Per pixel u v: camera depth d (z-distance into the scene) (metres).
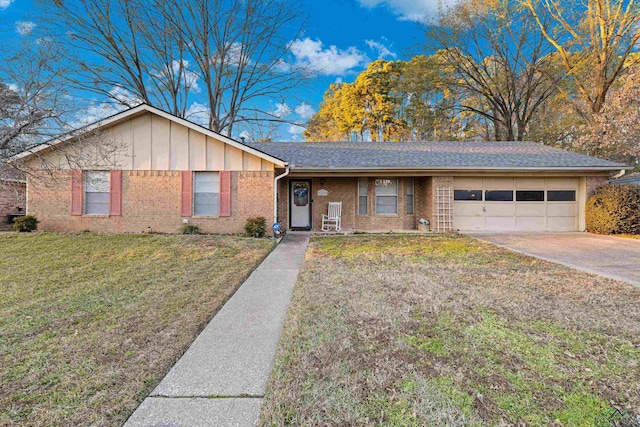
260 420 1.89
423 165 10.46
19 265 5.79
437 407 1.97
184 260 6.29
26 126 7.16
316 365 2.45
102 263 5.98
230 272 5.48
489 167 10.39
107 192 9.55
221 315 3.62
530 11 18.91
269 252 7.42
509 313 3.49
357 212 11.80
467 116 24.33
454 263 6.09
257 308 3.86
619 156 16.02
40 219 9.41
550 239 9.21
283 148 12.79
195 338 3.01
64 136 7.83
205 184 9.75
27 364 2.48
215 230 9.64
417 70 21.33
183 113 18.88
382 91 25.98
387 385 2.19
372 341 2.84
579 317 3.39
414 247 7.85
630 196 9.87
